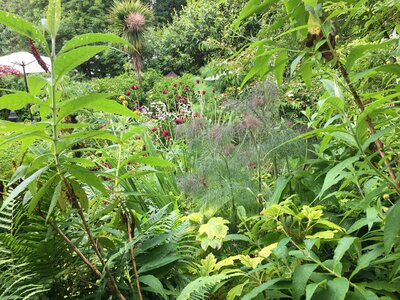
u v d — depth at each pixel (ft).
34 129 3.32
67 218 4.15
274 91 6.34
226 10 34.32
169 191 8.50
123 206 4.06
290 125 7.32
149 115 19.06
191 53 41.01
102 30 65.16
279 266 3.97
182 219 5.03
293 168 5.96
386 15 5.40
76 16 66.13
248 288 4.18
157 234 4.72
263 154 6.20
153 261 4.20
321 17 3.77
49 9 3.21
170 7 73.26
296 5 3.79
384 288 3.43
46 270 3.80
